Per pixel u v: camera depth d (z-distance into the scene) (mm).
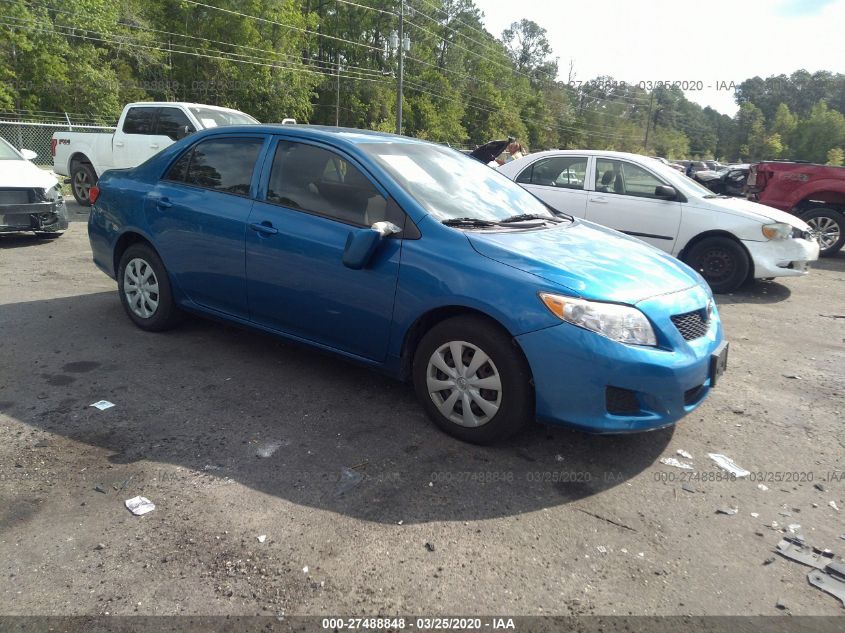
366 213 3760
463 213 3818
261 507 2818
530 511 2900
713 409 4195
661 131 92250
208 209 4379
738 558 2646
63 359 4441
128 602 2230
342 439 3479
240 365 4484
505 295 3195
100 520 2676
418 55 65438
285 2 44312
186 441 3377
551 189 8461
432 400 3564
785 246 7578
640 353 3074
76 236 9203
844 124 97312
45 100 31281
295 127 4273
